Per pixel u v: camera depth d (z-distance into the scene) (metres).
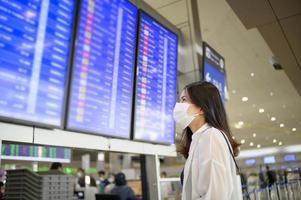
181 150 1.58
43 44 1.71
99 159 15.54
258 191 3.41
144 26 2.58
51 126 1.70
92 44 2.04
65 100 1.81
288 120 15.16
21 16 1.61
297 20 4.61
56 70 1.77
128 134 2.30
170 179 2.86
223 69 4.00
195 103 1.40
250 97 11.07
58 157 4.54
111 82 2.17
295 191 5.20
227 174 1.21
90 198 4.19
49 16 1.75
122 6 2.34
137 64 2.44
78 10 1.93
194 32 3.58
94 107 2.01
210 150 1.22
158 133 2.64
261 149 23.52
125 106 2.29
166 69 2.82
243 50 7.06
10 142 1.58
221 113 1.40
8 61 1.53
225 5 4.89
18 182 1.30
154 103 2.62
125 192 4.20
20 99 1.56
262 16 4.48
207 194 1.14
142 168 2.78
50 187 1.30
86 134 1.99
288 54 5.96
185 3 3.64
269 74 8.83
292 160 22.30
